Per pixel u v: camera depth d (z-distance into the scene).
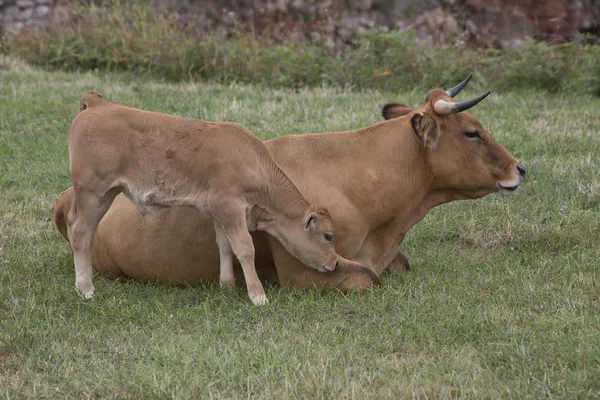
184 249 28.41
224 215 26.27
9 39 70.06
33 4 74.38
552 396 20.33
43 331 24.36
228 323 25.23
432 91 28.75
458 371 21.58
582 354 22.05
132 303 26.80
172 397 20.44
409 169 28.58
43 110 50.28
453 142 28.56
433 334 23.86
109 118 26.58
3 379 21.73
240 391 20.97
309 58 63.59
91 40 66.81
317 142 28.55
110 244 29.38
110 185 26.62
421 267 30.42
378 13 75.62
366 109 52.19
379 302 26.39
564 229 33.19
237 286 28.48
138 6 70.25
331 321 25.33
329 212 27.62
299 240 26.78
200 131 26.47
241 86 59.81
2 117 48.62
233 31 71.88
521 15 75.50
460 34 73.31
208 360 22.22
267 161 26.83
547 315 25.31
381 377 21.33
